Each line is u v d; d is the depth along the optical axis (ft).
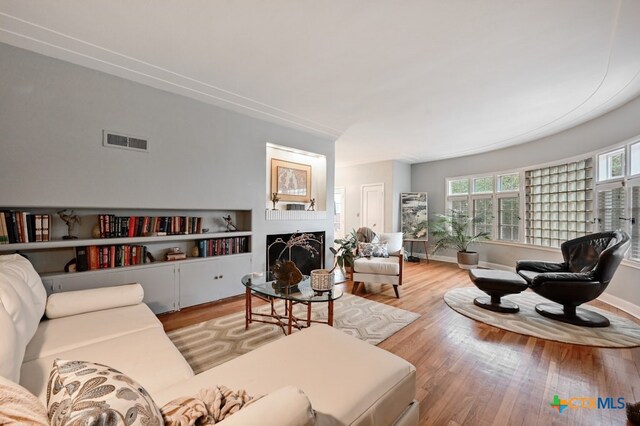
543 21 6.38
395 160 22.68
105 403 2.11
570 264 11.02
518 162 17.67
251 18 6.43
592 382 6.31
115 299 6.83
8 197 7.52
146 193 9.81
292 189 15.72
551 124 13.75
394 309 10.87
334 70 8.72
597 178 12.79
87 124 8.66
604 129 12.32
